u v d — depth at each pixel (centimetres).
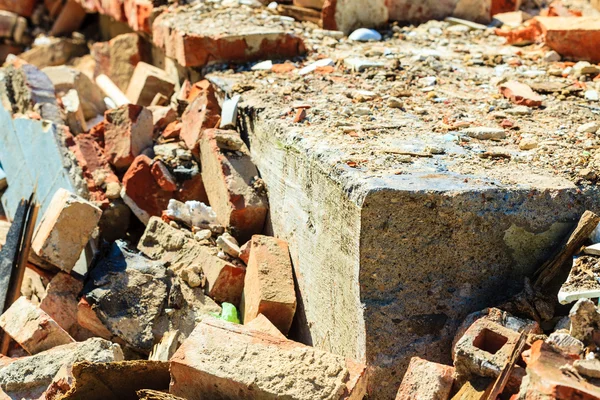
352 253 174
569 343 158
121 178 223
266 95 217
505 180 175
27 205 208
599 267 168
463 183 173
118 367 169
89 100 254
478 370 162
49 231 197
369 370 172
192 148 219
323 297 184
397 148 187
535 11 284
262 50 244
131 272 197
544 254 174
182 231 205
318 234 185
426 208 170
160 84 257
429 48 250
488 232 172
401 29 264
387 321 172
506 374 159
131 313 193
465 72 230
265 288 190
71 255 199
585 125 196
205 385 167
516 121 201
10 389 174
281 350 167
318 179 184
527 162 183
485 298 174
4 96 246
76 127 238
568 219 173
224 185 206
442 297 173
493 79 225
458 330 171
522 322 167
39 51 329
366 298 172
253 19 259
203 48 242
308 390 163
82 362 168
